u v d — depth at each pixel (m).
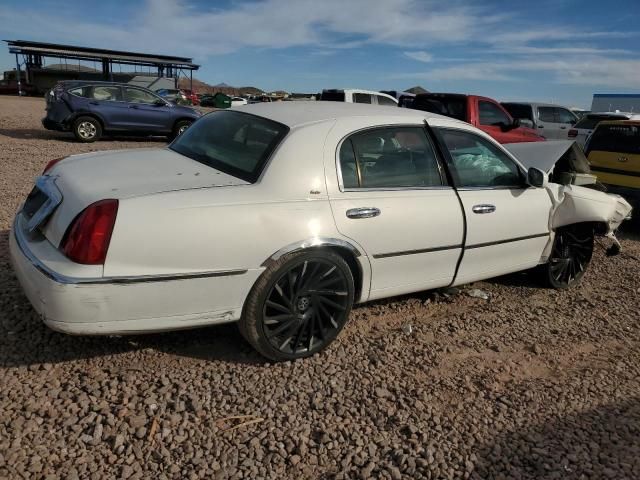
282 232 3.17
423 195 3.84
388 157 3.76
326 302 3.50
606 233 5.31
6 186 7.48
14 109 25.77
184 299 3.00
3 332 3.48
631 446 2.97
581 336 4.30
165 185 3.08
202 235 2.96
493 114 11.58
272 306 3.30
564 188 4.87
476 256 4.25
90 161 3.59
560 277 5.22
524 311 4.68
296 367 3.44
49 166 3.83
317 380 3.32
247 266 3.11
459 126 4.24
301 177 3.30
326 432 2.86
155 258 2.87
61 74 50.22
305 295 3.40
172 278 2.92
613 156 8.14
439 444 2.85
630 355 4.05
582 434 3.04
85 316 2.79
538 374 3.66
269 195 3.19
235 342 3.68
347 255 3.53
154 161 3.62
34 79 49.62
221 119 4.05
